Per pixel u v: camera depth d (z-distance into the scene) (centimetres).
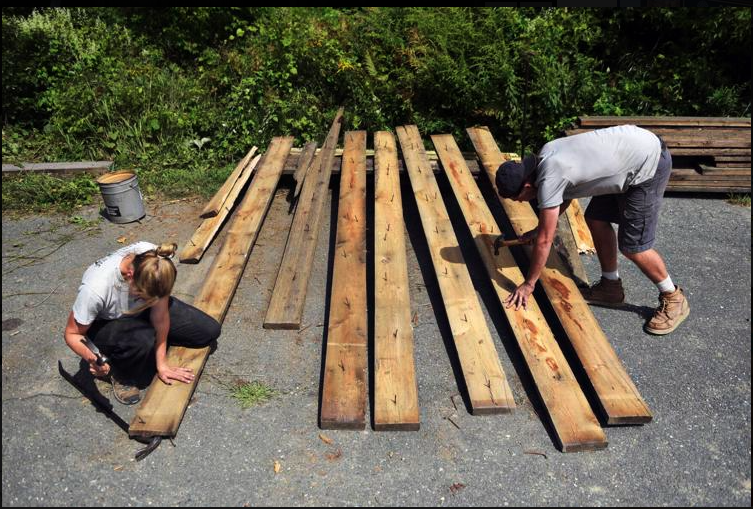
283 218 549
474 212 491
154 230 536
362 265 436
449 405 334
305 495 282
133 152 668
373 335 393
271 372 357
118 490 283
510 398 326
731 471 298
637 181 346
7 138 682
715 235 526
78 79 703
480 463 299
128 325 314
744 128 588
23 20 747
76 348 298
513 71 678
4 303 425
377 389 327
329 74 723
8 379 352
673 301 388
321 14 805
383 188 528
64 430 317
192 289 441
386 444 308
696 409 334
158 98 700
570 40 738
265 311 416
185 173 637
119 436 313
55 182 597
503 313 396
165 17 769
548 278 416
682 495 286
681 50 745
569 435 305
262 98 701
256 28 769
